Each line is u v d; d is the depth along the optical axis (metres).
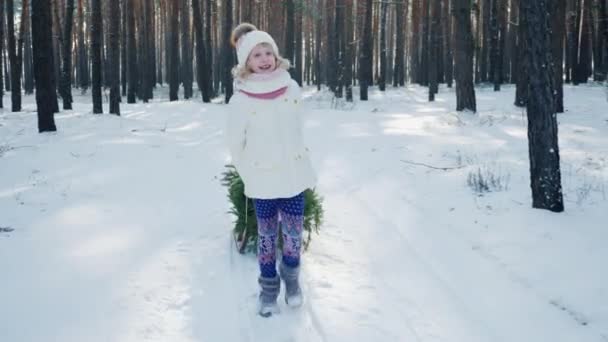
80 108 24.03
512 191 6.66
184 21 35.09
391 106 23.28
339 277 4.41
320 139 12.47
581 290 4.03
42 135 12.78
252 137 3.65
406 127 14.44
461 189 6.98
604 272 4.29
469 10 17.88
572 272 4.33
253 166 3.67
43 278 4.25
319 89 40.84
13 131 13.84
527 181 7.14
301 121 3.78
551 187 5.79
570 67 33.12
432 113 19.00
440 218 5.95
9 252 4.84
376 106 23.67
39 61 13.11
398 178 7.99
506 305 3.94
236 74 3.66
